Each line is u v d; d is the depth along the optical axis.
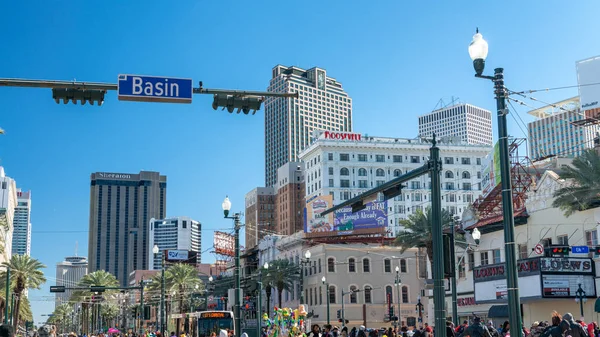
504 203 17.06
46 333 100.56
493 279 51.88
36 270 94.12
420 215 69.88
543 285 45.94
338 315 78.88
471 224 65.06
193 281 112.75
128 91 16.58
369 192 23.30
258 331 47.81
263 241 115.81
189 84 17.00
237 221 32.38
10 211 181.62
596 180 44.72
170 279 111.50
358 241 94.19
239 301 31.77
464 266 64.81
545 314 50.72
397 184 21.86
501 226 58.94
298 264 97.56
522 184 64.19
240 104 17.67
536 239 54.72
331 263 88.81
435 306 19.53
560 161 72.50
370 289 88.06
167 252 114.75
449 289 66.19
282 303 102.25
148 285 126.88
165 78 16.86
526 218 55.84
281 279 92.00
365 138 174.88
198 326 56.06
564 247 36.66
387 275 90.25
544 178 54.34
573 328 17.20
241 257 123.69
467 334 19.59
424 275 91.31
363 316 83.00
